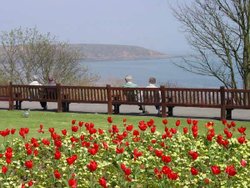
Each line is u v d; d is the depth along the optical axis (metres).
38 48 37.97
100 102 19.39
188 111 20.25
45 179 8.26
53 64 38.28
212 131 10.82
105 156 9.63
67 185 7.87
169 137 10.63
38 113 19.64
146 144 10.69
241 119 17.94
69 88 19.73
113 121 17.20
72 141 10.00
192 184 7.76
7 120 17.55
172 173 7.11
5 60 37.47
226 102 17.50
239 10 25.67
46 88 20.19
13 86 20.77
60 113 19.62
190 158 9.47
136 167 8.51
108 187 7.90
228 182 7.68
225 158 9.57
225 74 26.89
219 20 26.27
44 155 10.07
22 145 10.47
